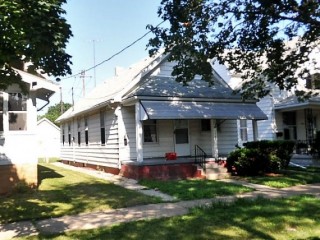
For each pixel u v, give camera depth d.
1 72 6.79
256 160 15.68
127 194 11.85
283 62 14.07
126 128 17.33
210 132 18.84
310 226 7.23
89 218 8.73
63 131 30.55
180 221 7.91
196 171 15.92
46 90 14.28
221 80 19.30
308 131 22.81
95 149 21.08
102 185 14.23
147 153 17.44
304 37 13.41
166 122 18.03
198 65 13.54
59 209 9.77
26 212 9.48
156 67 17.72
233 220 7.80
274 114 22.62
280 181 13.57
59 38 6.50
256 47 13.68
